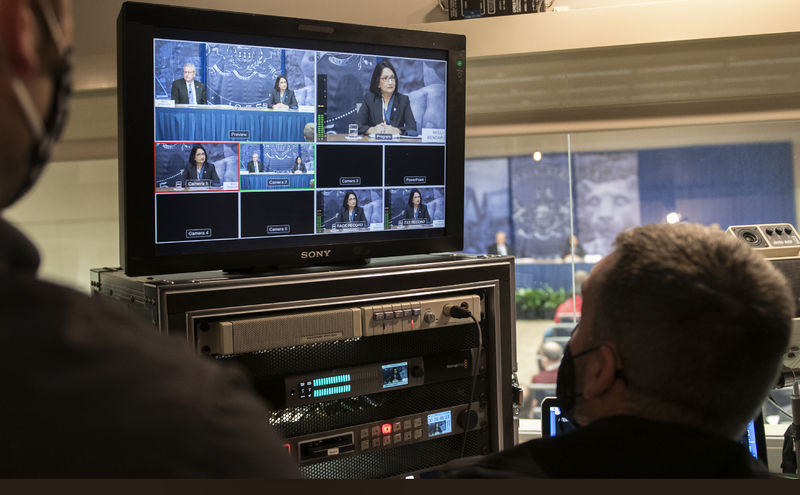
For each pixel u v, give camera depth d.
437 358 1.61
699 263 0.76
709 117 2.45
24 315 0.32
